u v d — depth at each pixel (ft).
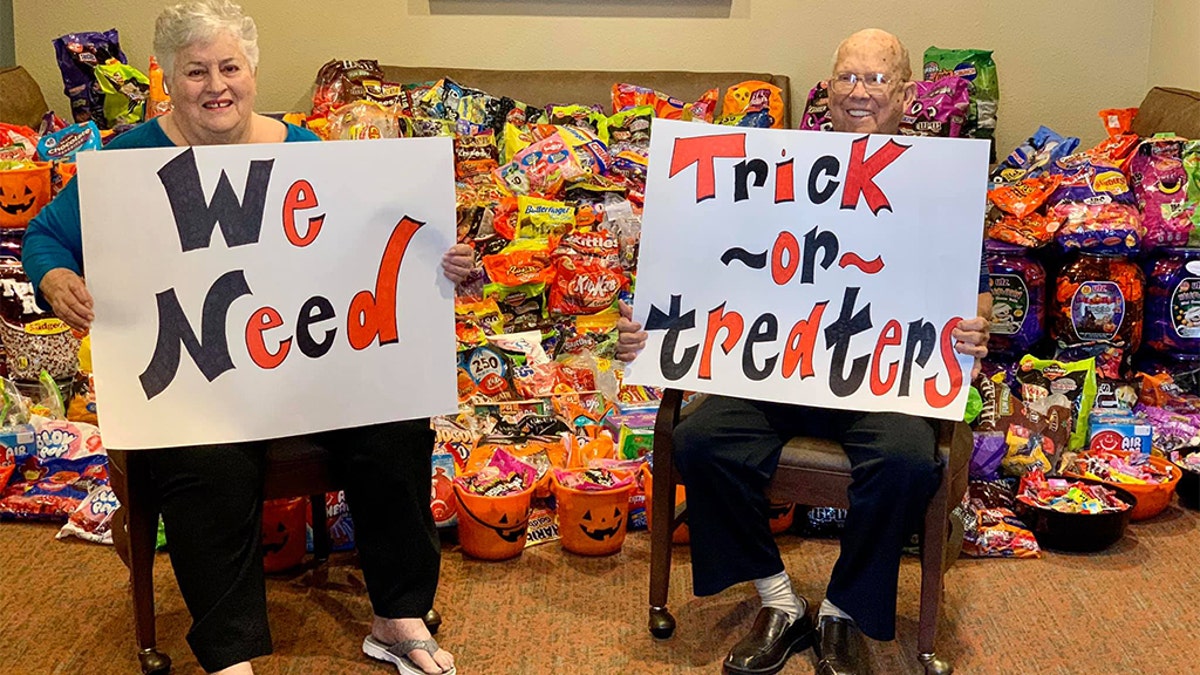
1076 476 8.90
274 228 6.11
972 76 11.40
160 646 6.84
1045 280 10.14
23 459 8.80
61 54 11.76
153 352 6.01
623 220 10.44
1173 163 10.14
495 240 10.28
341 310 6.23
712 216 6.57
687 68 12.70
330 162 6.15
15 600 7.37
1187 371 10.38
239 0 12.57
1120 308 9.93
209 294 6.04
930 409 6.39
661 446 6.77
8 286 9.89
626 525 8.16
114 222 5.92
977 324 6.30
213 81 6.33
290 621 7.16
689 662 6.73
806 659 6.78
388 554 6.44
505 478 8.03
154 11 12.63
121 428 6.02
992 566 7.99
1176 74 11.78
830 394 6.50
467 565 7.92
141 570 6.37
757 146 6.52
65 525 8.29
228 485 5.95
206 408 6.06
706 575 6.66
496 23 12.66
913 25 12.51
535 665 6.68
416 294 6.36
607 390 9.53
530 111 11.97
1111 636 7.02
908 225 6.39
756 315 6.57
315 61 12.73
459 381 9.37
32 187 9.89
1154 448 9.50
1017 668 6.66
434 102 11.64
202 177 6.00
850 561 6.34
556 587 7.62
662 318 6.64
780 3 12.51
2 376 10.10
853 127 7.18
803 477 6.48
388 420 6.35
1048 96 12.60
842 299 6.49
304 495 6.55
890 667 6.70
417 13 12.63
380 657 6.68
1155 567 7.97
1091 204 10.02
